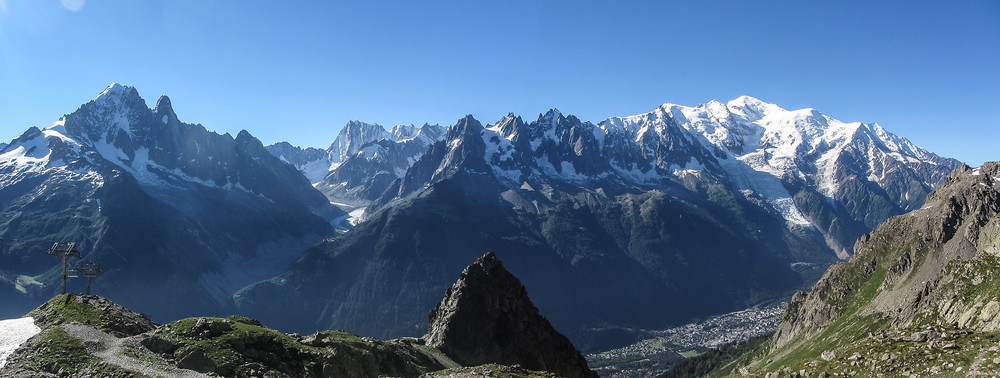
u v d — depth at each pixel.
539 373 110.94
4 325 96.12
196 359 86.69
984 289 170.25
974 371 92.94
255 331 96.94
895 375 101.75
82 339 89.19
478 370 108.06
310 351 98.94
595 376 183.88
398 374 116.44
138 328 101.75
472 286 175.25
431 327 177.38
